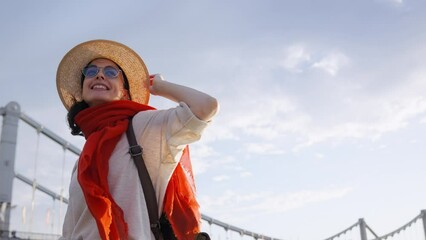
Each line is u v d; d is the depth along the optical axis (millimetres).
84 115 1731
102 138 1573
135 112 1723
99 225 1399
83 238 1519
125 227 1425
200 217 1729
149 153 1603
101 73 1796
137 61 1918
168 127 1593
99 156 1544
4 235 13141
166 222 1615
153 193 1570
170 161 1608
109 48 1913
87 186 1454
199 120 1554
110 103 1709
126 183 1541
